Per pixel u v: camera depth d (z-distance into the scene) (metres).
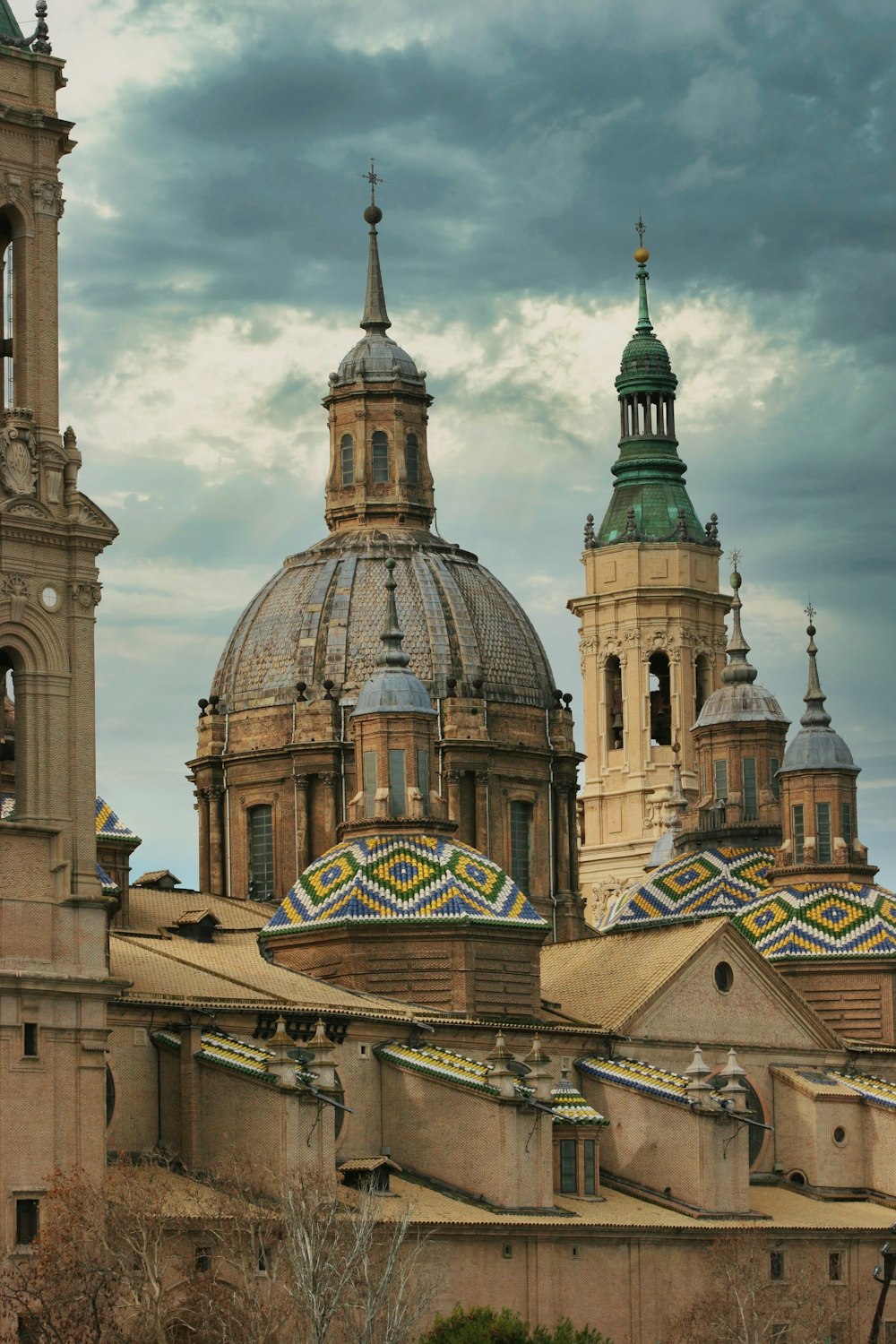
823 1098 160.75
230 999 136.00
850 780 175.75
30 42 120.06
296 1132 127.69
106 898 118.00
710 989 160.38
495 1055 140.12
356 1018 140.38
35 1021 114.44
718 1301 136.50
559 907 177.50
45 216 118.94
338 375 184.62
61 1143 114.50
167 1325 113.25
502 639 178.25
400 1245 121.12
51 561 117.44
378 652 172.50
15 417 117.00
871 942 170.25
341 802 172.12
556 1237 137.25
